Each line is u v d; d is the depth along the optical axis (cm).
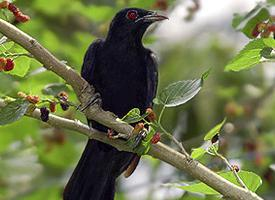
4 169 1647
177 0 1533
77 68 1545
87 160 1150
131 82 1233
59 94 1061
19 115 929
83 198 1147
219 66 1576
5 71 992
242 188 960
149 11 1250
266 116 1592
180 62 1575
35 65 1240
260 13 1137
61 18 1722
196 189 1018
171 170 1622
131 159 1141
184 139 1557
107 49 1234
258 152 1462
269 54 971
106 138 1030
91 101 1003
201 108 1556
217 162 1321
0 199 1614
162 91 946
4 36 980
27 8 1611
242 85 1606
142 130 966
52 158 1669
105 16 1605
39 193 1609
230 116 1535
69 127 1014
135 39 1241
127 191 1630
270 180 1502
